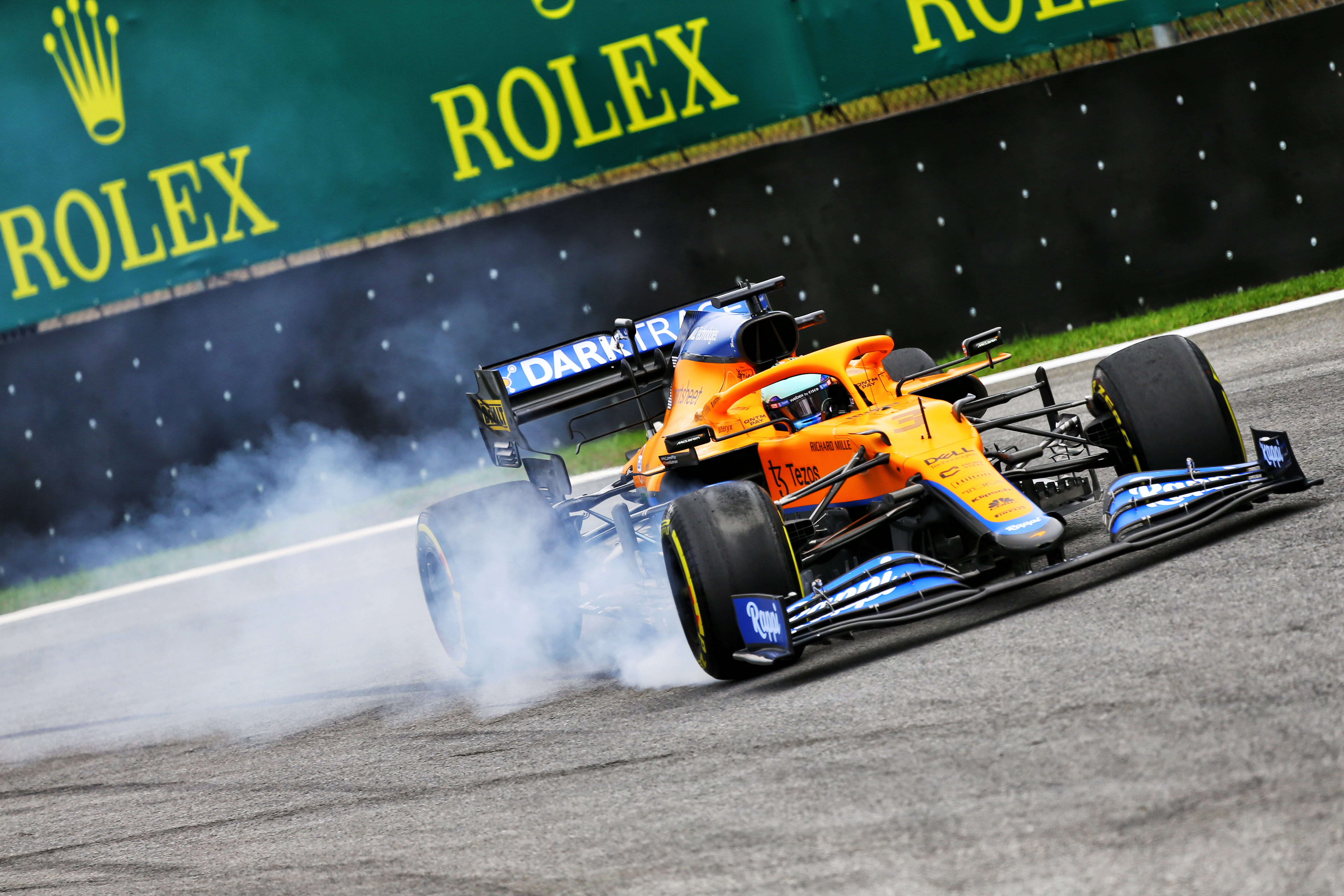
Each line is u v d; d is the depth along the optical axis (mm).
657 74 51656
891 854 12289
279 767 22922
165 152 53844
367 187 53406
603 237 52406
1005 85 47719
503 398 26641
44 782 26516
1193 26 48062
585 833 15188
